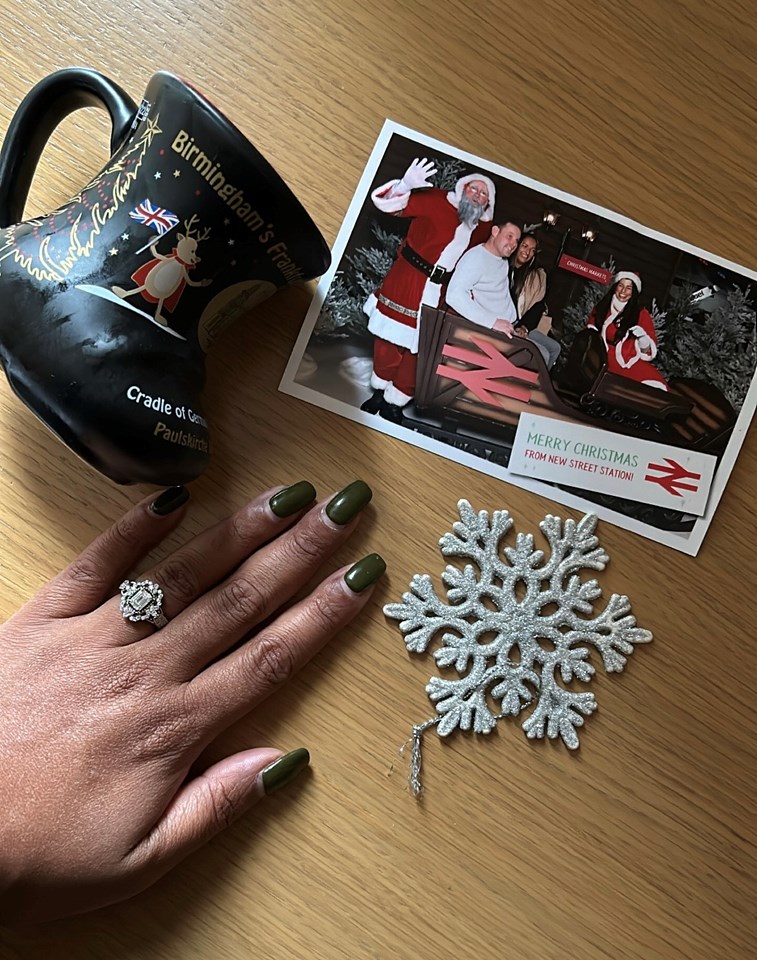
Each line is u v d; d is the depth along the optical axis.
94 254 0.44
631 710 0.57
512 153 0.57
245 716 0.55
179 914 0.54
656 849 0.57
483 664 0.56
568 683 0.57
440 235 0.57
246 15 0.57
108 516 0.55
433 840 0.56
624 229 0.58
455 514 0.57
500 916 0.56
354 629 0.56
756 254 0.58
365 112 0.57
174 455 0.45
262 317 0.56
